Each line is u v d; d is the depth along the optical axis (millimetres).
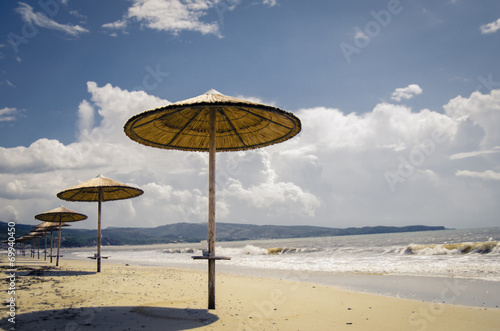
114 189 12938
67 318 5148
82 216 17109
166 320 5246
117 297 7113
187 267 18953
